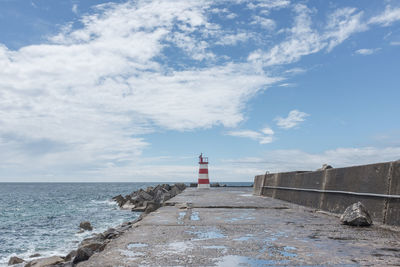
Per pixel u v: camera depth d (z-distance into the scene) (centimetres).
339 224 634
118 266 350
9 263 954
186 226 612
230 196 1577
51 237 1448
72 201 3922
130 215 2245
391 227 579
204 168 2956
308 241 469
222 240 479
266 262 357
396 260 362
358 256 380
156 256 388
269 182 1555
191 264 352
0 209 2883
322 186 925
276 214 808
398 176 612
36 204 3456
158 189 3334
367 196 694
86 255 445
